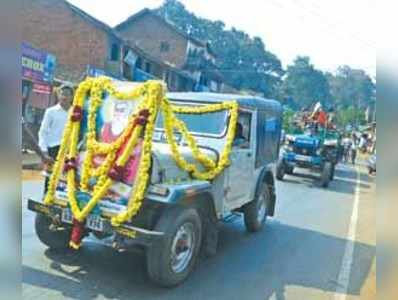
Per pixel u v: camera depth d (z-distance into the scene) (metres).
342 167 25.98
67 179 5.05
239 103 6.62
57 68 24.03
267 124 7.78
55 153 5.76
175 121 5.40
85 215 4.84
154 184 4.82
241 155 6.77
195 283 5.24
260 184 7.78
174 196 4.71
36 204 5.21
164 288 4.98
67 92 6.02
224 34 59.59
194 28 58.69
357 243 8.07
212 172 5.80
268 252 6.87
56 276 4.96
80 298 4.52
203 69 44.66
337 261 6.80
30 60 17.08
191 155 5.50
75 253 5.71
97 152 4.91
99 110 5.07
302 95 63.16
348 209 11.63
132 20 44.16
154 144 5.57
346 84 57.44
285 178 17.42
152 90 4.83
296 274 5.99
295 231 8.52
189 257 5.23
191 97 6.66
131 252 5.96
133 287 4.92
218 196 6.08
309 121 19.47
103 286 4.86
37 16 25.70
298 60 64.75
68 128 5.15
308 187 15.52
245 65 60.12
